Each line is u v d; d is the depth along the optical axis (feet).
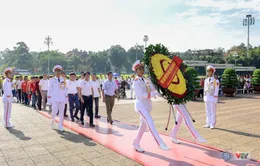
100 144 19.81
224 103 48.60
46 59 322.55
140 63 17.98
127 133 23.32
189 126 18.85
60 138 21.77
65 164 15.48
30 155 17.24
